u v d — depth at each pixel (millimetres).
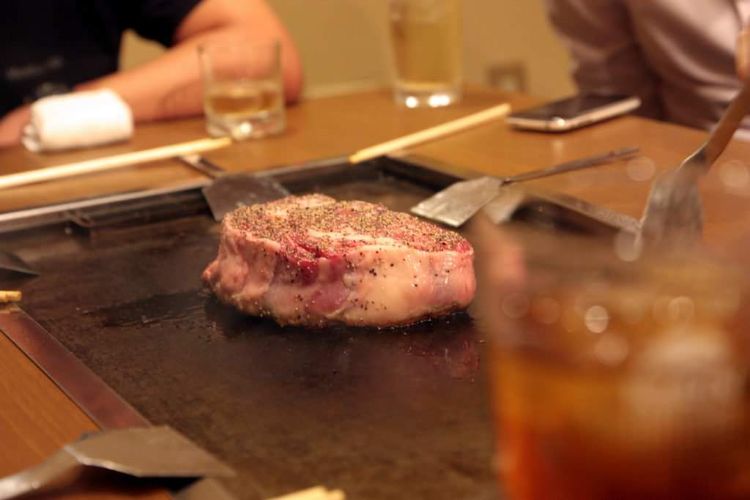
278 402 656
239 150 1289
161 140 1359
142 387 685
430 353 725
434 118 1425
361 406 643
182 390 678
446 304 779
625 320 391
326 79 2445
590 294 401
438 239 803
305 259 769
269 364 714
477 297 821
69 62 1835
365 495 539
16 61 1785
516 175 1082
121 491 538
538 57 2672
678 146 1188
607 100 1361
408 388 667
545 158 1173
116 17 1854
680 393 384
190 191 1068
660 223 637
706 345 383
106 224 1019
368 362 713
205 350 742
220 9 1707
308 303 771
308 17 2377
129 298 848
